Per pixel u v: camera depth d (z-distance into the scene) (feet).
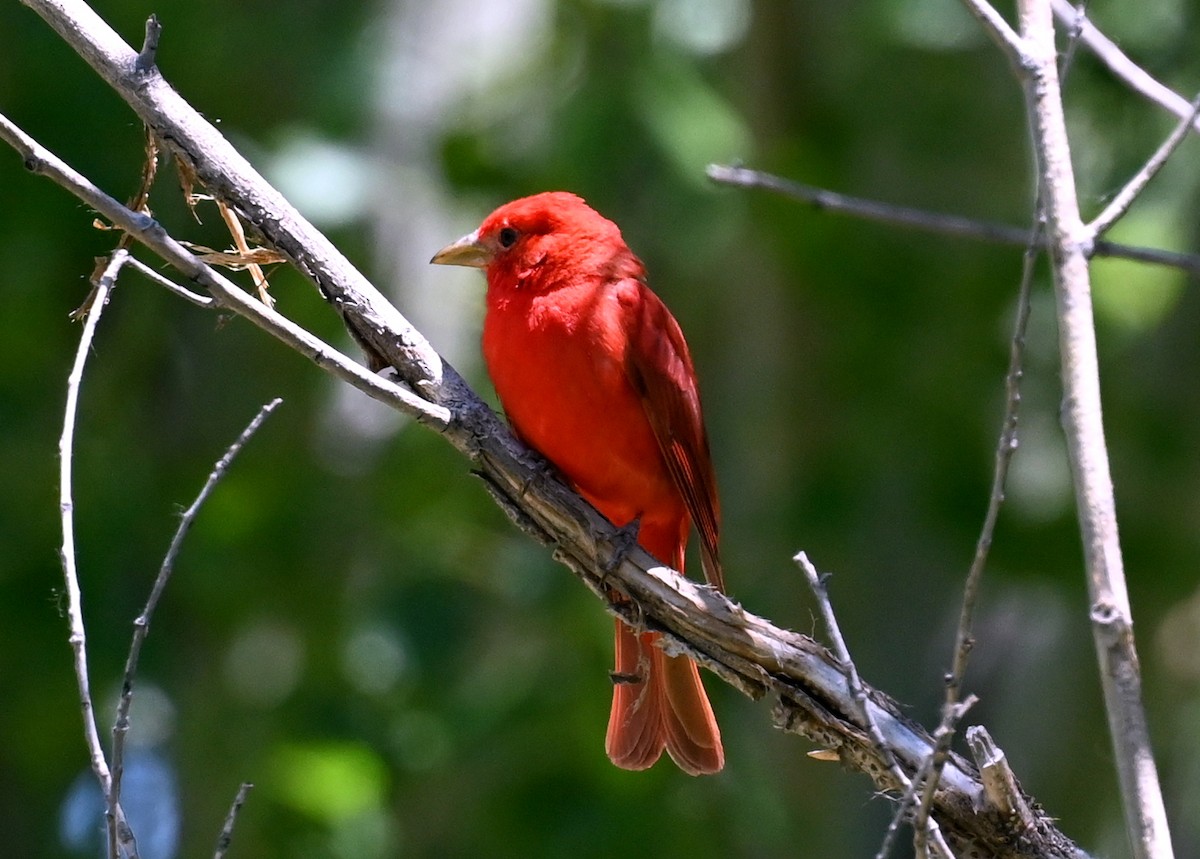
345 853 41.52
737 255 46.96
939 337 44.42
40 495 41.45
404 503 44.06
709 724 26.48
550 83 45.62
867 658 44.11
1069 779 44.86
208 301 20.02
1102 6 41.98
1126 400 44.96
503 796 41.63
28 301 42.47
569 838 40.63
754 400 46.96
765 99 45.93
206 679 43.24
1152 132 41.96
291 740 41.45
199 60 42.37
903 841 42.55
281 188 41.32
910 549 44.27
